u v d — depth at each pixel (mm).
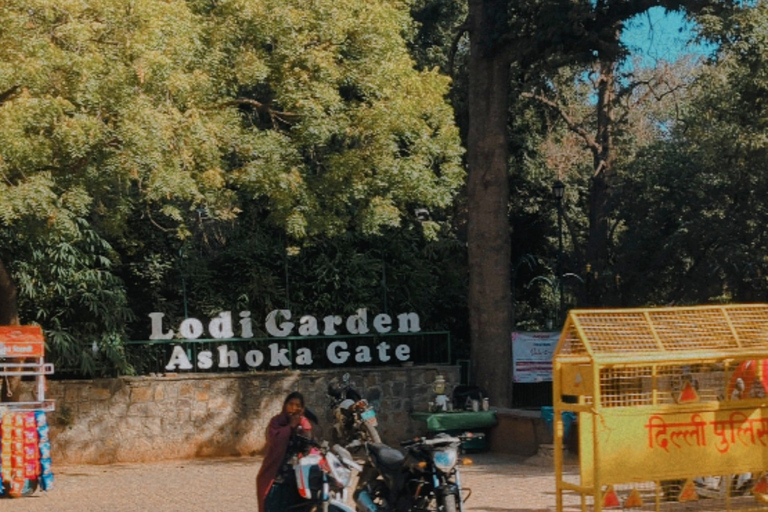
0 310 17688
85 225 19688
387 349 22719
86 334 20219
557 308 32469
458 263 25906
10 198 14398
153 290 21797
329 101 18172
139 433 19812
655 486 10133
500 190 23094
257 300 22266
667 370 10195
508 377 22828
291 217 18328
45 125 14727
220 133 18047
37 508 13922
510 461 18125
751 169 30734
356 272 22672
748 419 10391
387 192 19500
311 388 21078
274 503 9695
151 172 16312
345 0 18344
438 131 19828
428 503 10789
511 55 22750
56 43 15078
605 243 35188
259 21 17984
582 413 10039
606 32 21719
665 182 34688
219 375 20453
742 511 10445
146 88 15852
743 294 33500
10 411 15266
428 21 29656
